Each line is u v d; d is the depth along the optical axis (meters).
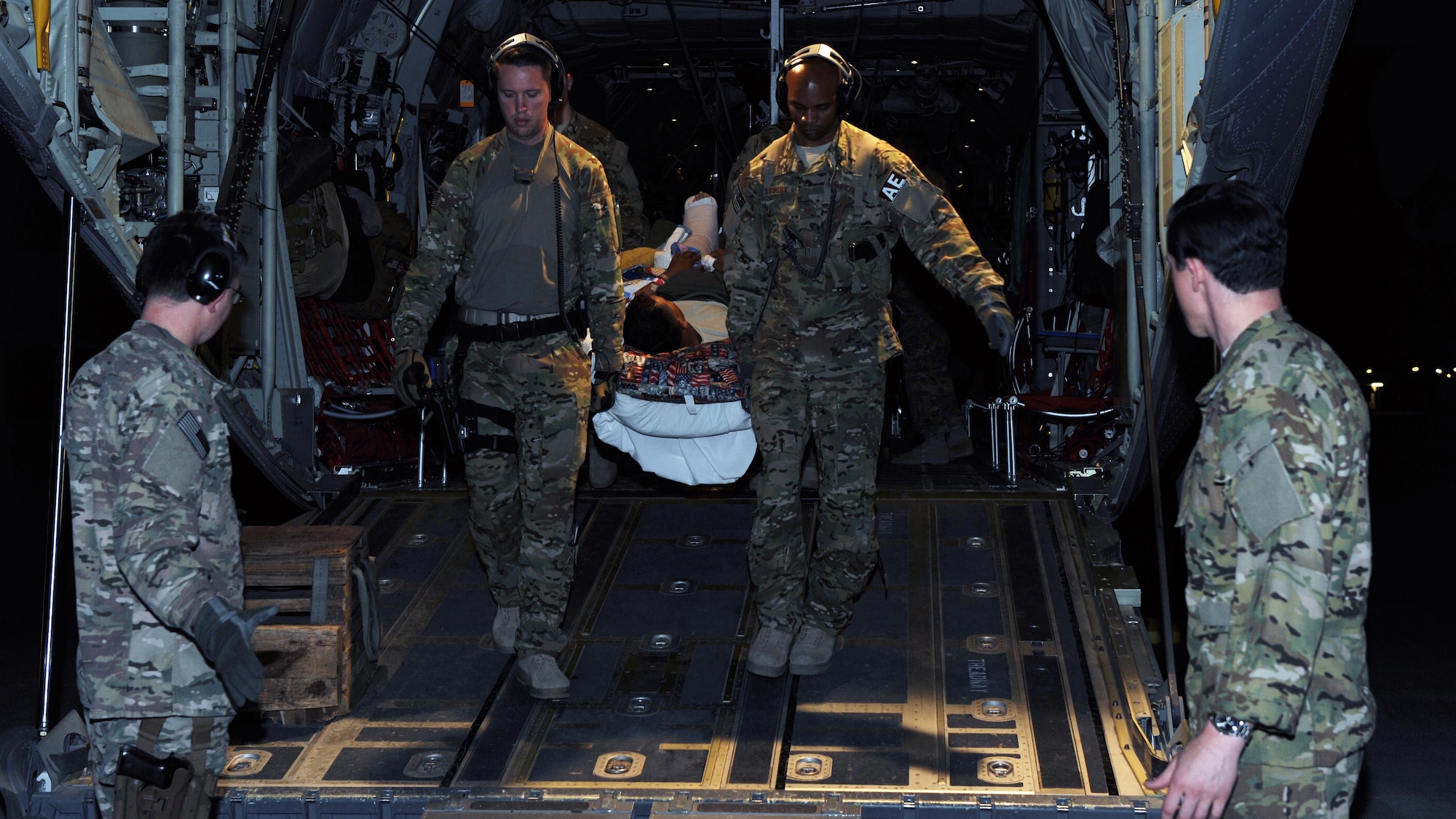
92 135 4.21
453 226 3.92
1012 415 6.03
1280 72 3.62
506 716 3.79
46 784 3.30
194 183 5.24
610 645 4.29
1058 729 3.60
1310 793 2.07
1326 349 2.10
